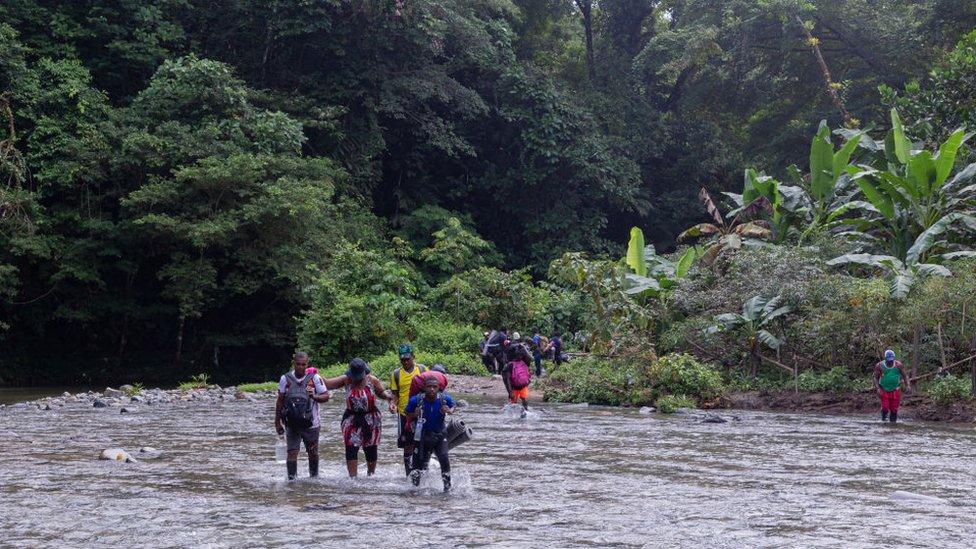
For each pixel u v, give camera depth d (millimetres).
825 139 24391
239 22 35406
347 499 8875
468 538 7230
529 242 41562
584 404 19953
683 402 18688
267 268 29453
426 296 29969
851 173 23406
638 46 49906
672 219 47469
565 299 29406
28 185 29719
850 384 18906
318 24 33812
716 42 42625
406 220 37969
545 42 49656
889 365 16531
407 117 38188
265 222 29281
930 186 22047
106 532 7398
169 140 29812
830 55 41781
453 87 37594
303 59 37188
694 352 21734
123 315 31750
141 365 32125
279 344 31828
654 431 14805
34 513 8117
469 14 39406
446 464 9383
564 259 23719
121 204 29062
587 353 24391
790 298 20000
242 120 31734
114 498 8844
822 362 19922
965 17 34156
